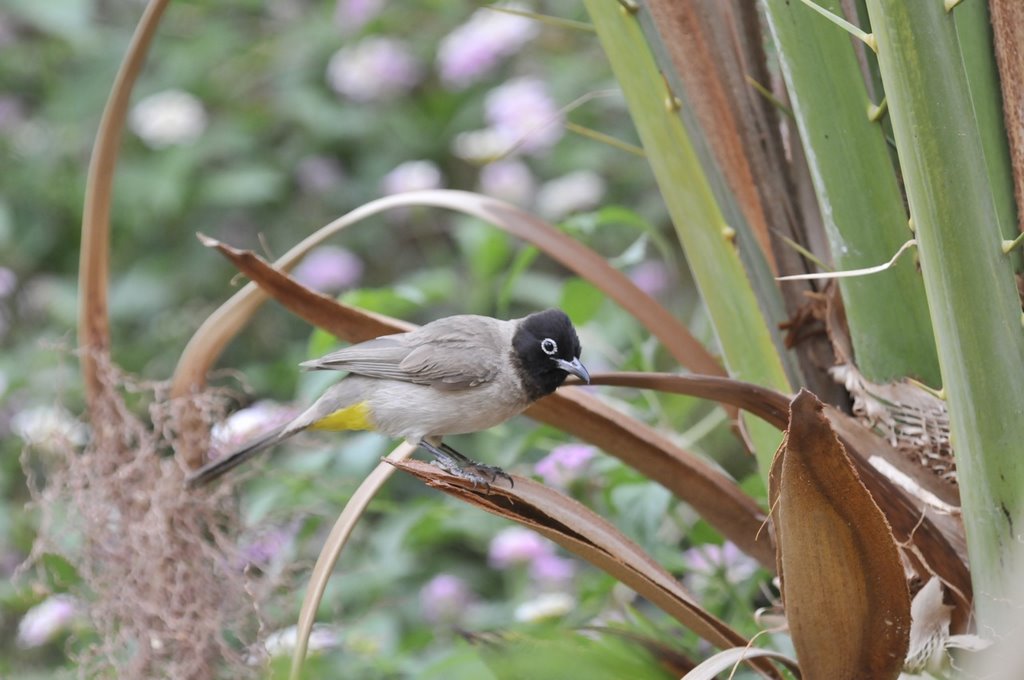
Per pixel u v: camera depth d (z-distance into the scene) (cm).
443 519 960
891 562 468
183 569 731
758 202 637
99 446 770
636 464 644
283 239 1498
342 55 1564
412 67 1552
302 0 1738
